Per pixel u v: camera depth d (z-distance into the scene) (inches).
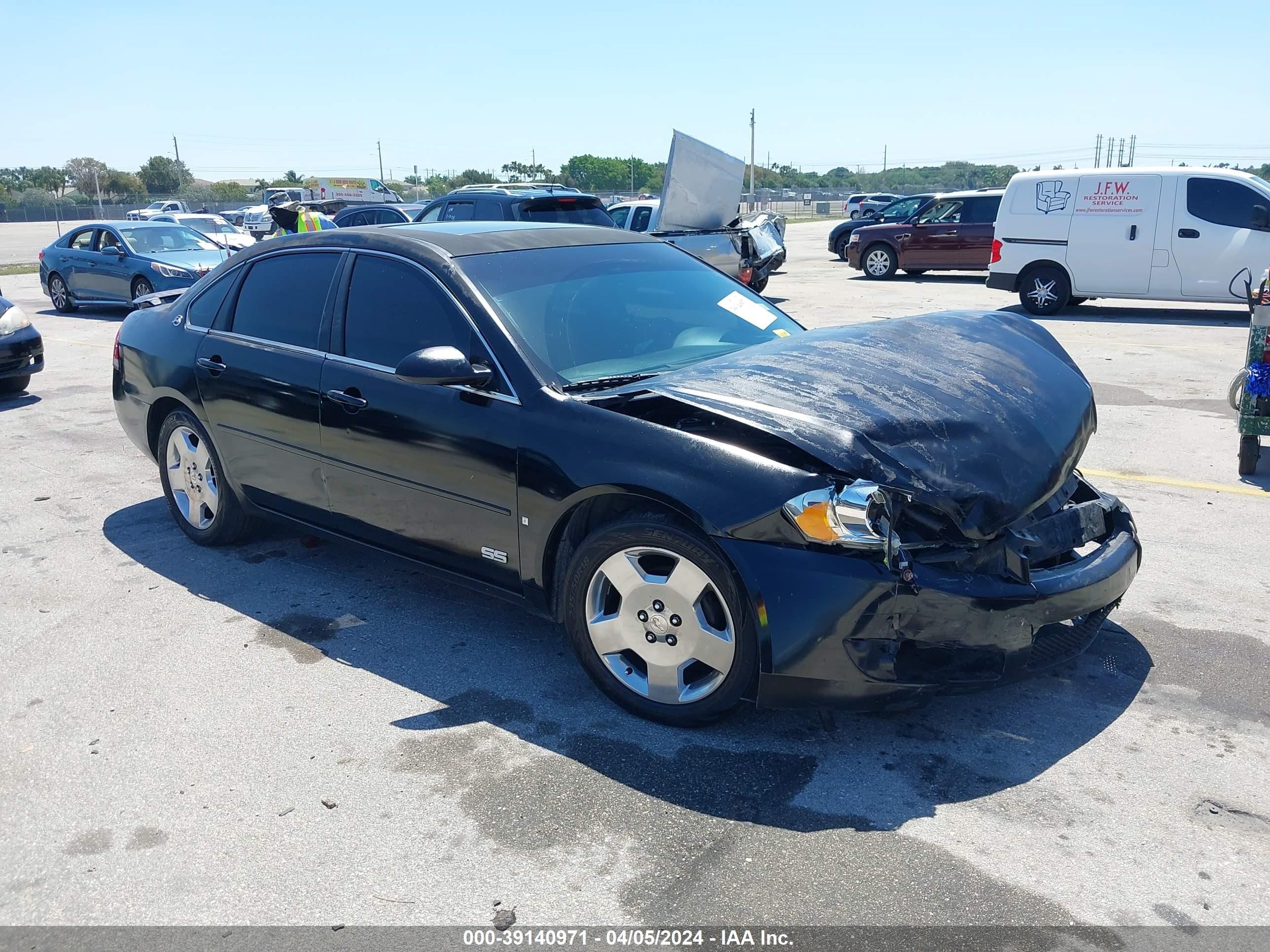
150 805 116.6
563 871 103.3
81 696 142.7
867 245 779.4
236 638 160.6
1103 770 118.5
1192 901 96.6
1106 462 250.8
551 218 510.0
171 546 203.8
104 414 333.1
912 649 118.2
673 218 551.2
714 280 178.2
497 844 108.0
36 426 316.8
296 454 169.5
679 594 124.6
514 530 139.1
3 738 132.0
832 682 116.6
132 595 178.7
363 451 156.6
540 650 154.6
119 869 105.7
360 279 162.9
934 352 146.4
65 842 110.4
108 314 634.2
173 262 576.4
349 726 133.0
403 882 102.3
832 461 113.7
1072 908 96.0
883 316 526.9
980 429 126.0
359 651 154.9
